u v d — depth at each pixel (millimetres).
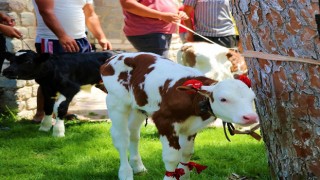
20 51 6230
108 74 4113
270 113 3383
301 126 3221
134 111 4141
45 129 6371
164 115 3533
